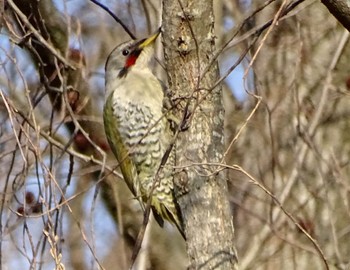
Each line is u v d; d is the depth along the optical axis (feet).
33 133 43.55
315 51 49.57
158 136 41.75
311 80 49.16
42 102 48.55
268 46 49.32
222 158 33.27
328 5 32.53
